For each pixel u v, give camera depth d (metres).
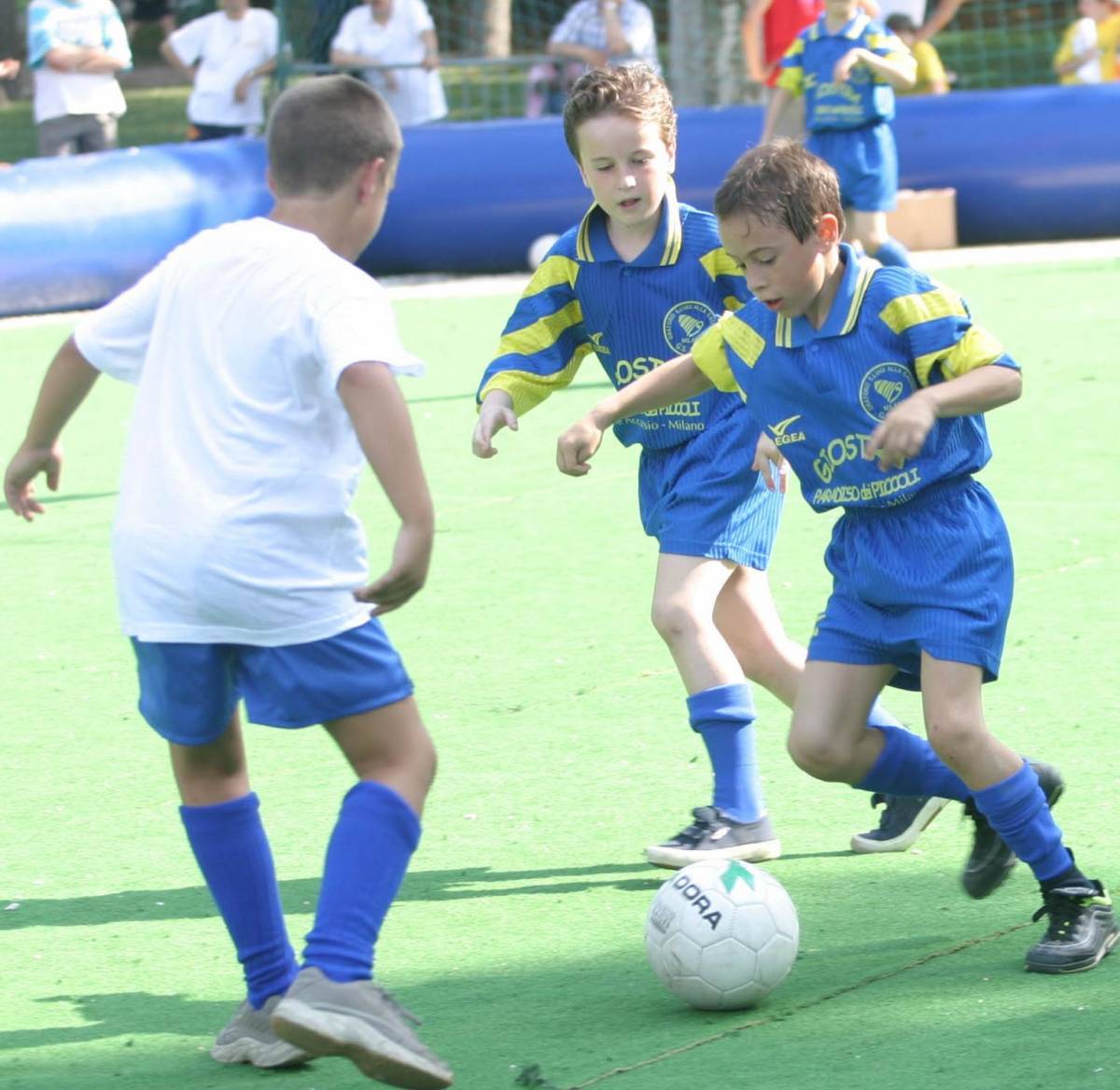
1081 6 30.14
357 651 5.39
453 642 10.31
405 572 5.16
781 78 20.00
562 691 9.41
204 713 5.49
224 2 29.77
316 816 7.89
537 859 7.32
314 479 5.33
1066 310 20.77
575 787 8.09
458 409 17.41
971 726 5.98
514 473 14.70
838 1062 5.48
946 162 27.20
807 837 7.45
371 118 5.62
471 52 42.81
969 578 6.08
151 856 7.55
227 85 29.56
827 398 6.12
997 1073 5.35
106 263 24.98
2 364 21.02
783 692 7.64
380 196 5.68
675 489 7.45
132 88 45.81
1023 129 26.95
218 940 6.72
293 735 8.99
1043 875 6.14
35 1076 5.65
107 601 11.61
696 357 6.53
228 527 5.26
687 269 7.38
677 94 31.67
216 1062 5.73
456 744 8.69
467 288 26.08
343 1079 5.59
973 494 6.19
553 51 30.17
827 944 6.41
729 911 5.85
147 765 8.66
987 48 42.16
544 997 6.08
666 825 7.61
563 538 12.58
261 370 5.31
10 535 13.42
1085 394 16.30
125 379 5.71
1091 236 27.03
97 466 15.69
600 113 7.16
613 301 7.48
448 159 27.61
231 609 5.30
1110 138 26.67
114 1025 6.02
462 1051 5.69
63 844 7.70
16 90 45.78
